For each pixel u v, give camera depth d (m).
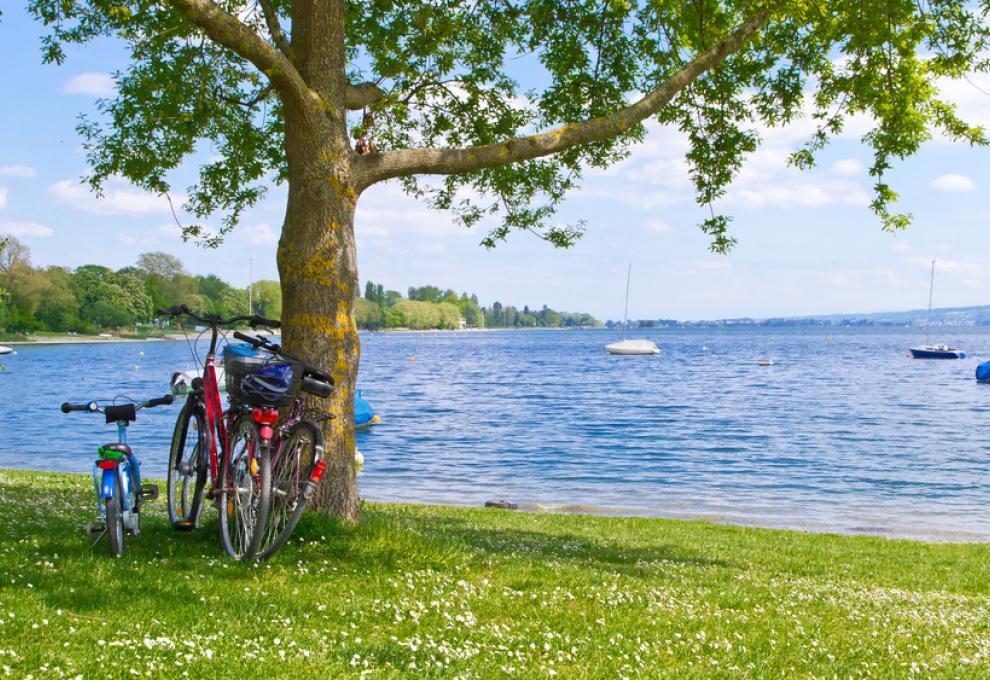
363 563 8.35
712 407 62.94
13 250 162.75
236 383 7.82
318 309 9.66
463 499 27.80
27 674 4.47
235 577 7.42
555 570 9.50
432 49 12.99
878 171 14.20
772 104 14.59
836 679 6.17
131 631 5.47
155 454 37.31
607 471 34.50
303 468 8.32
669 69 14.32
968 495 29.80
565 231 14.55
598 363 135.75
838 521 25.05
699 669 5.93
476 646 5.89
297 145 9.70
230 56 13.27
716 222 14.55
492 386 85.50
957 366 119.25
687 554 13.82
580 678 5.45
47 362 125.44
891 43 13.44
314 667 5.09
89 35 12.80
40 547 8.04
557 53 14.20
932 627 8.48
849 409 61.41
